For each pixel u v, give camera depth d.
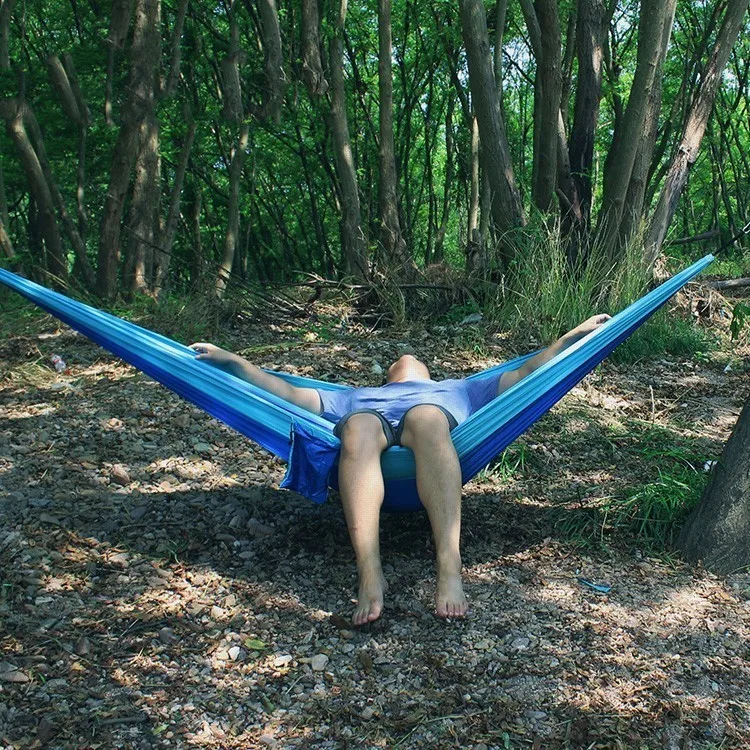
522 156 16.09
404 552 3.61
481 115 7.73
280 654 2.89
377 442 3.31
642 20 7.42
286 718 2.59
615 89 13.34
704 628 3.07
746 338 7.64
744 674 2.82
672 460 4.71
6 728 2.48
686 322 7.64
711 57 8.09
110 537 3.62
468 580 3.38
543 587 3.34
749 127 17.31
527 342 7.01
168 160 12.66
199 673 2.78
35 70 9.34
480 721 2.59
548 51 7.89
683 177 8.24
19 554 3.42
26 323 7.02
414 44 15.51
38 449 4.52
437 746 2.49
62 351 6.34
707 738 2.54
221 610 3.13
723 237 17.22
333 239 17.91
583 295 7.28
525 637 3.00
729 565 3.43
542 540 3.75
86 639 2.89
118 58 9.05
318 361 6.33
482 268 7.85
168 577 3.34
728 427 5.47
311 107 11.68
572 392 5.99
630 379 6.42
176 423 4.96
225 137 12.99
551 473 4.57
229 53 8.52
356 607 3.10
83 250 8.48
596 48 8.25
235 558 3.51
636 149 7.76
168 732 2.51
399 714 2.62
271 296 7.75
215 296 7.35
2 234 8.09
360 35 14.13
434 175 20.67
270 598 3.22
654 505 3.81
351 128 14.10
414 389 3.63
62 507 3.86
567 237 7.80
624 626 3.08
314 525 3.82
